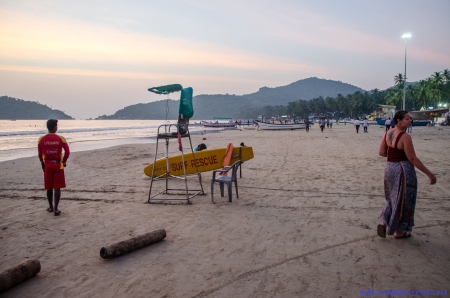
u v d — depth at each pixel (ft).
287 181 28.99
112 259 13.33
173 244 14.84
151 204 22.26
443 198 21.85
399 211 13.97
